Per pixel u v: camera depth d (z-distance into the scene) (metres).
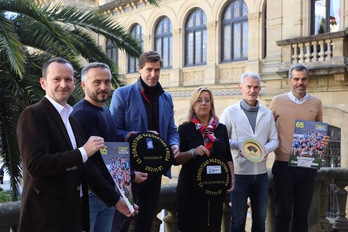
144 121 3.51
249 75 4.22
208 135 3.72
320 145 4.30
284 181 4.40
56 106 2.51
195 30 17.89
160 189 3.66
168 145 3.36
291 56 13.30
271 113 4.30
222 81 16.72
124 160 2.84
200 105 3.75
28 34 7.19
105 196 2.69
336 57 12.05
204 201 3.59
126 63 21.30
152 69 3.50
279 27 13.95
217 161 3.59
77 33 8.54
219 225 3.63
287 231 4.44
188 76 18.05
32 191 2.33
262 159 3.92
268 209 4.98
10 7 6.62
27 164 2.25
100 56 8.80
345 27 12.16
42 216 2.32
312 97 4.56
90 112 2.88
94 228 2.97
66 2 19.97
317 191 5.29
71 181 2.43
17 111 6.76
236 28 16.34
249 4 15.51
